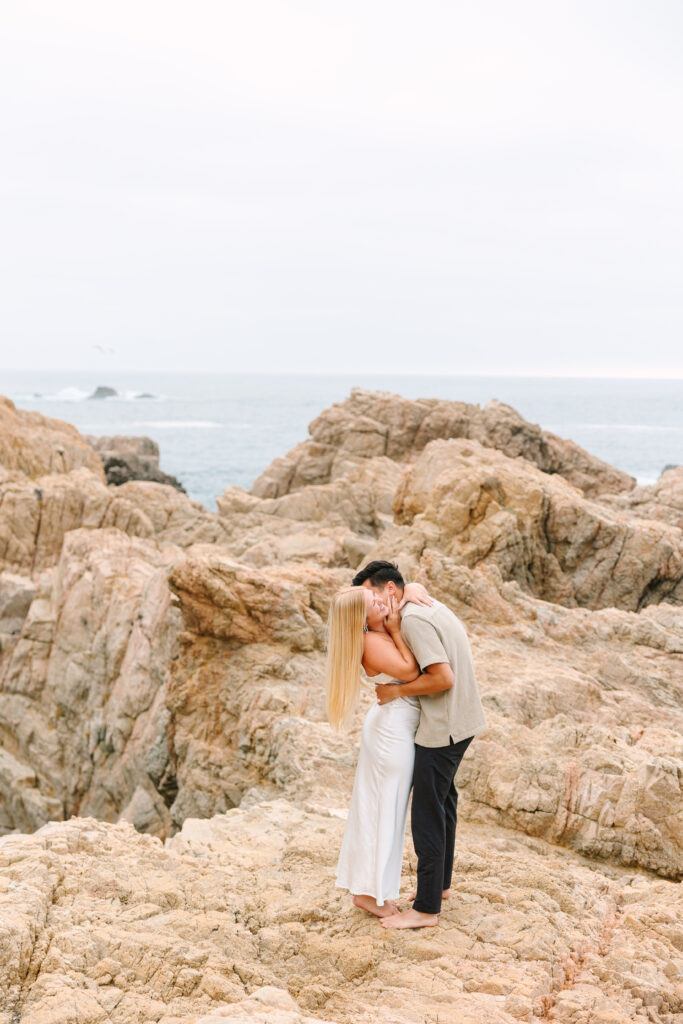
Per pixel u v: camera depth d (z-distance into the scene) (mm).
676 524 21891
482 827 7016
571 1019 3844
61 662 19516
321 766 8570
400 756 4566
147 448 46781
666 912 4961
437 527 16453
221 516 29078
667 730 9289
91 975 3961
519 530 16672
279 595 12094
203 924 4559
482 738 7617
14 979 3830
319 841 5895
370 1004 3957
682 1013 4051
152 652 16453
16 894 4359
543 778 7094
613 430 136000
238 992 3953
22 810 18359
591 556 17109
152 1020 3689
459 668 4527
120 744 16469
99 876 4875
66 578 20797
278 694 10750
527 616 13586
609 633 13352
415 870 5422
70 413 177125
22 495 24234
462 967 4277
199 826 6473
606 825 6645
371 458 36281
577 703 10133
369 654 4520
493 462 19891
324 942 4516
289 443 113688
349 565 20250
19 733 19188
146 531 24766
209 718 11578
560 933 4645
